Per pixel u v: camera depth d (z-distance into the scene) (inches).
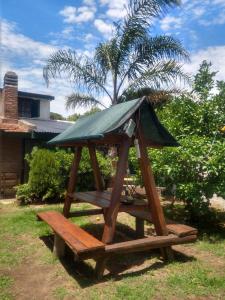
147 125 196.7
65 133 248.1
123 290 153.0
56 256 198.2
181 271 176.2
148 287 156.6
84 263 190.2
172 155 247.9
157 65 504.4
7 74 492.1
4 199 434.0
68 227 193.9
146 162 189.8
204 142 255.1
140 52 504.7
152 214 190.2
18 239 235.3
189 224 273.9
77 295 150.9
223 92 297.3
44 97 663.8
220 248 213.6
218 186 238.7
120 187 179.9
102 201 218.5
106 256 165.0
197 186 244.1
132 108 178.4
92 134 173.3
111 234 173.3
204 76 315.3
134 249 171.2
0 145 455.2
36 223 276.1
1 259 196.7
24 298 150.3
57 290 156.4
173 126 291.4
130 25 497.7
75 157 255.9
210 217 285.1
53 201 402.0
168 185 272.5
